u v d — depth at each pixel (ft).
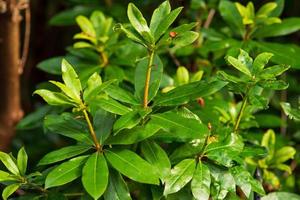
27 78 8.18
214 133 4.03
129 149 3.91
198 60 5.42
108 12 6.05
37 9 7.98
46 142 7.36
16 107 6.05
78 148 3.78
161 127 3.61
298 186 5.26
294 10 7.45
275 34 4.99
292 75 7.13
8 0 5.63
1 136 6.00
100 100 3.66
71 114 4.05
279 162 4.63
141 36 3.74
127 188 3.67
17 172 3.85
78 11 6.15
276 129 5.94
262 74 3.76
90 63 5.08
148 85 3.76
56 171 3.64
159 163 3.69
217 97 4.92
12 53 5.82
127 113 3.62
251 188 3.76
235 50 4.73
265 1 6.99
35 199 3.92
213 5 5.73
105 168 3.57
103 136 3.77
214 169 3.81
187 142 3.87
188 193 3.87
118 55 5.08
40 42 8.18
